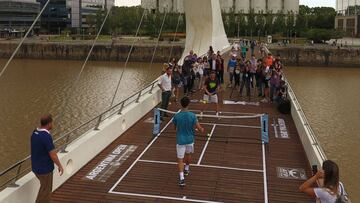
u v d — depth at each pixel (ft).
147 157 37.32
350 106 118.83
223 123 49.29
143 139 42.55
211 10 95.20
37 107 107.65
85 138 35.65
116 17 314.55
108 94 127.13
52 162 24.30
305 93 139.95
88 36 314.76
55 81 157.48
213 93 50.03
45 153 23.97
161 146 40.42
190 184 31.65
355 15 304.50
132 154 38.01
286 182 32.42
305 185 19.54
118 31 314.96
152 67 223.71
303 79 180.65
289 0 386.73
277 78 58.80
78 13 339.77
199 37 98.17
